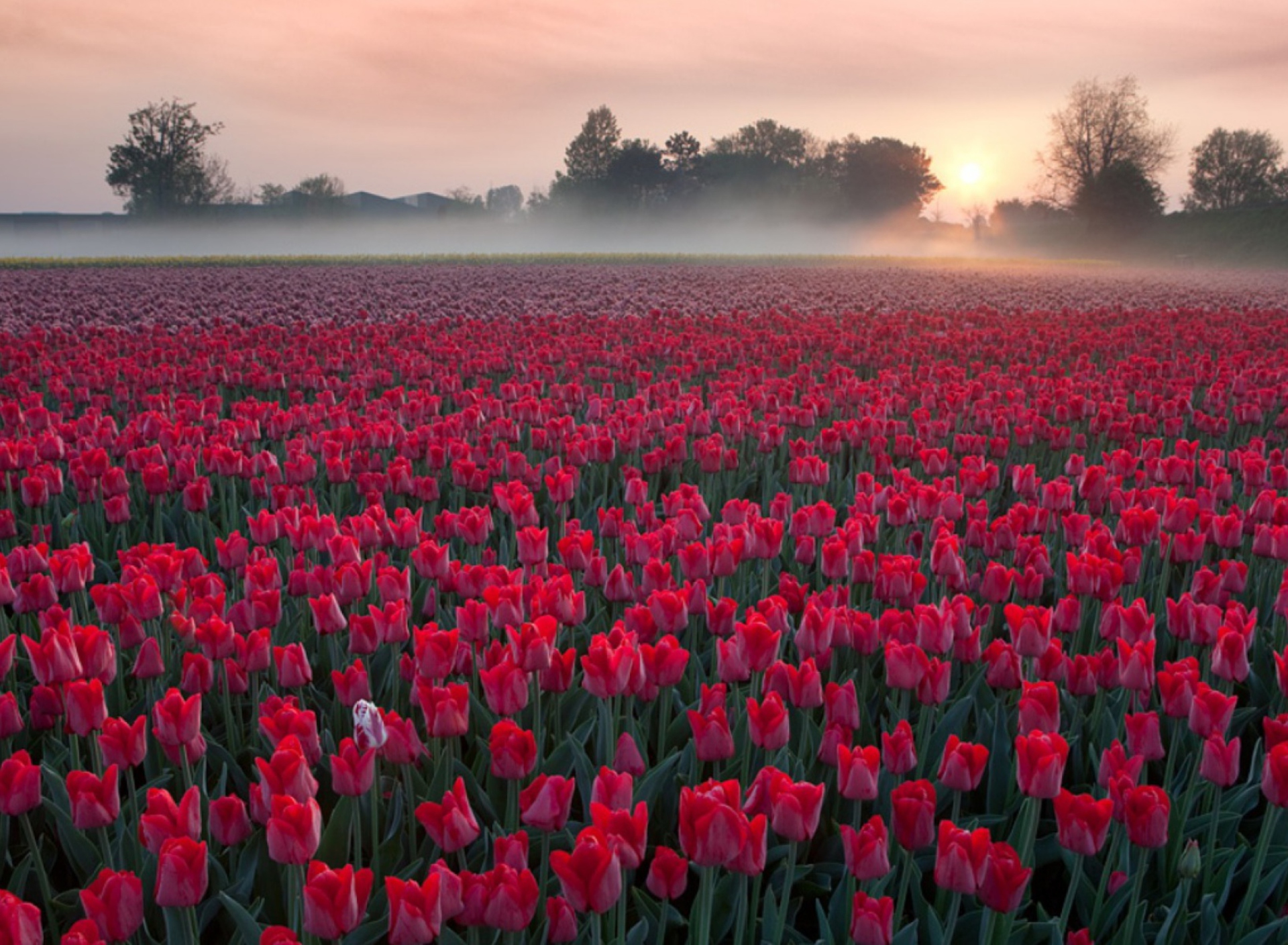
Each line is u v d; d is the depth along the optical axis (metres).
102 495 6.88
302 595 4.74
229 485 7.45
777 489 8.48
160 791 2.50
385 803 3.70
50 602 4.23
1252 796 3.83
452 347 14.51
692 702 4.34
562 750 3.73
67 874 3.56
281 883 3.21
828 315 22.41
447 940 2.79
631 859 2.33
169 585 4.37
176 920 2.78
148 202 112.38
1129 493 6.32
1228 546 5.35
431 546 4.57
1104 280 44.31
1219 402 11.09
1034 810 3.14
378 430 7.74
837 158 146.25
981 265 65.62
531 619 3.95
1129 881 3.22
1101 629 4.04
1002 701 4.15
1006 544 5.34
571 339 16.38
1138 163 100.94
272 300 25.30
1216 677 4.50
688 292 29.81
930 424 8.64
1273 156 118.12
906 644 3.66
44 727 3.98
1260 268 75.19
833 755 3.22
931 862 3.46
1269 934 3.01
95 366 11.39
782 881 3.35
